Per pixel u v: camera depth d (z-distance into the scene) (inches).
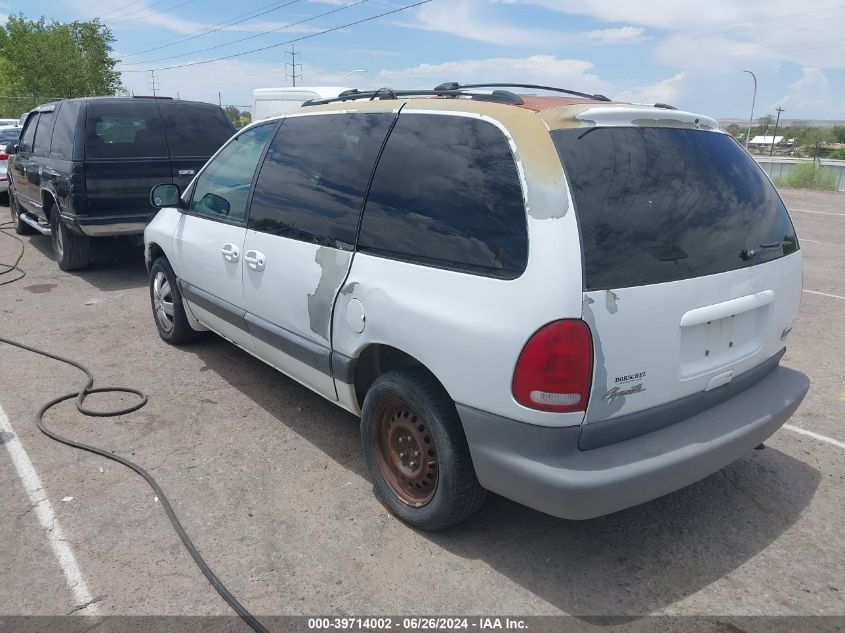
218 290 180.4
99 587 112.2
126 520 130.3
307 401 185.6
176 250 200.8
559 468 101.0
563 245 98.7
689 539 126.4
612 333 100.3
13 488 140.9
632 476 101.3
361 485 143.6
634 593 112.0
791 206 676.1
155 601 109.3
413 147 124.8
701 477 112.0
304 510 134.4
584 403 100.1
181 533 125.3
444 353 110.1
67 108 317.4
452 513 119.2
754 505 137.7
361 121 138.6
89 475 146.3
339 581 114.1
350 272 129.8
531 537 126.7
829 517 133.4
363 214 130.6
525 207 103.3
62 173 298.4
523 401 100.9
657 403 109.3
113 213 299.9
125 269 348.5
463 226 111.5
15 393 189.0
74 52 1994.3
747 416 119.4
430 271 114.1
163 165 308.5
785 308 131.7
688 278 109.2
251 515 132.4
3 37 2156.7
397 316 118.3
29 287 309.1
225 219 177.0
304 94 469.4
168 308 222.5
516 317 100.6
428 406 116.8
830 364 217.0
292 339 149.9
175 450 157.8
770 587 113.7
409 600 110.0
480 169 111.7
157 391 191.3
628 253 103.3
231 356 219.5
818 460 155.7
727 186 122.5
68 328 248.1
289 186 153.2
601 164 106.5
